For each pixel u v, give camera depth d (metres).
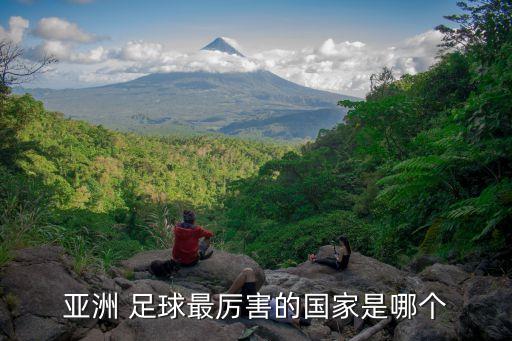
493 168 7.82
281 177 28.95
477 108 7.18
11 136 30.02
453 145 7.73
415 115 15.49
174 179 130.38
